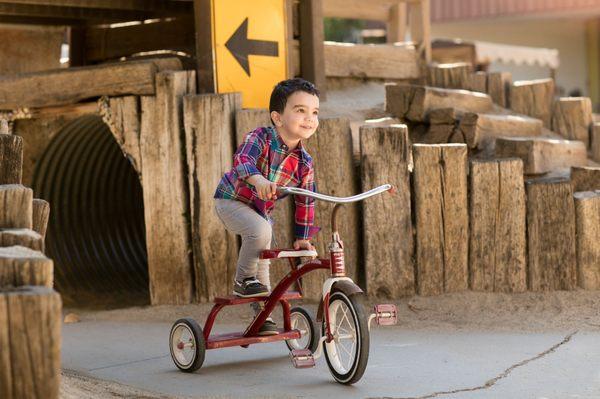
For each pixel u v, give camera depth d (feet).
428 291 50.96
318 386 35.24
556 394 32.91
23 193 29.63
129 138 54.54
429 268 50.93
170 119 53.47
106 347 44.78
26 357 24.06
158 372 38.86
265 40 59.16
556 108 66.74
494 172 50.80
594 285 50.44
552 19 164.86
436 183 50.90
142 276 72.02
